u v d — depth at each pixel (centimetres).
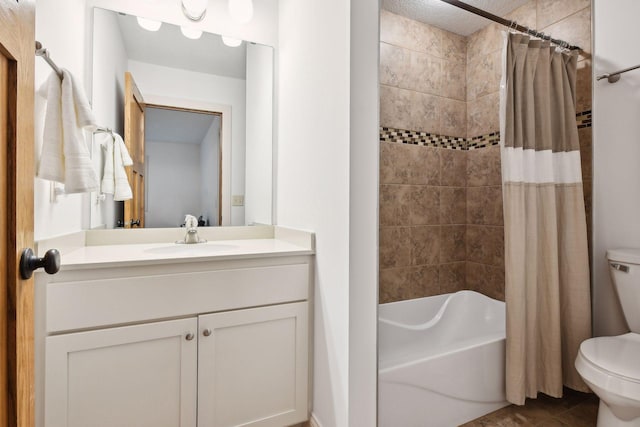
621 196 156
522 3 205
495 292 215
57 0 121
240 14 187
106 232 168
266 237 204
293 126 176
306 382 149
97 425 113
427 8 208
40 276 105
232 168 198
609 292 160
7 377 55
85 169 112
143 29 179
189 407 127
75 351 109
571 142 168
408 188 214
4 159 54
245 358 137
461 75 231
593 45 167
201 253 137
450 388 149
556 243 162
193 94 190
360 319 125
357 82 124
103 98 169
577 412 159
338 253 130
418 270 217
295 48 175
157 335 121
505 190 162
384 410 134
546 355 162
